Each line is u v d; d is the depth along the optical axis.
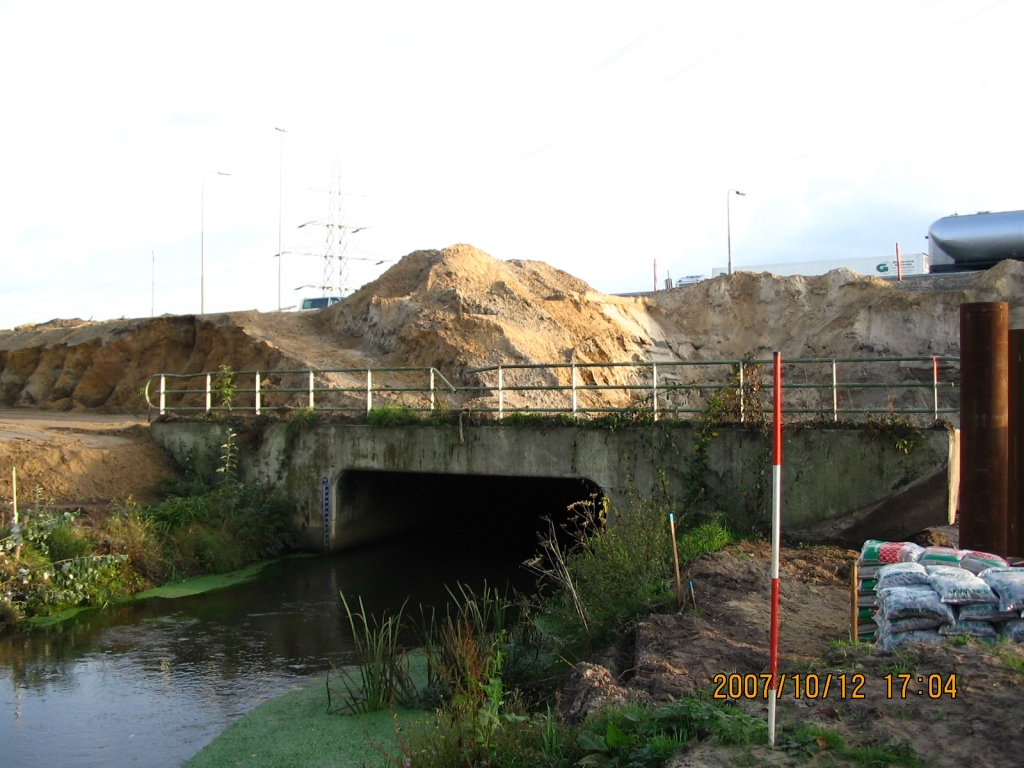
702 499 14.57
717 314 38.22
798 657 8.30
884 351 33.59
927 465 12.83
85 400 34.12
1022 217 38.88
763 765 5.50
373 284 33.56
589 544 11.95
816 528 13.61
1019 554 11.70
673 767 5.59
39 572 14.87
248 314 32.41
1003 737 5.57
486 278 33.50
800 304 37.19
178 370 32.97
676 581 10.45
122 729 9.91
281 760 8.77
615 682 8.14
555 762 6.52
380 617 14.65
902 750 5.46
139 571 16.77
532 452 16.56
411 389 19.00
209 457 21.67
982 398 11.34
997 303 11.34
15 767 8.95
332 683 11.25
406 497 22.70
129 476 20.66
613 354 32.00
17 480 18.67
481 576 17.92
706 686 7.49
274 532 19.95
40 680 11.61
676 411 15.34
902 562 8.34
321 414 20.48
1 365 39.47
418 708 9.92
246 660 12.40
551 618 11.72
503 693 8.55
